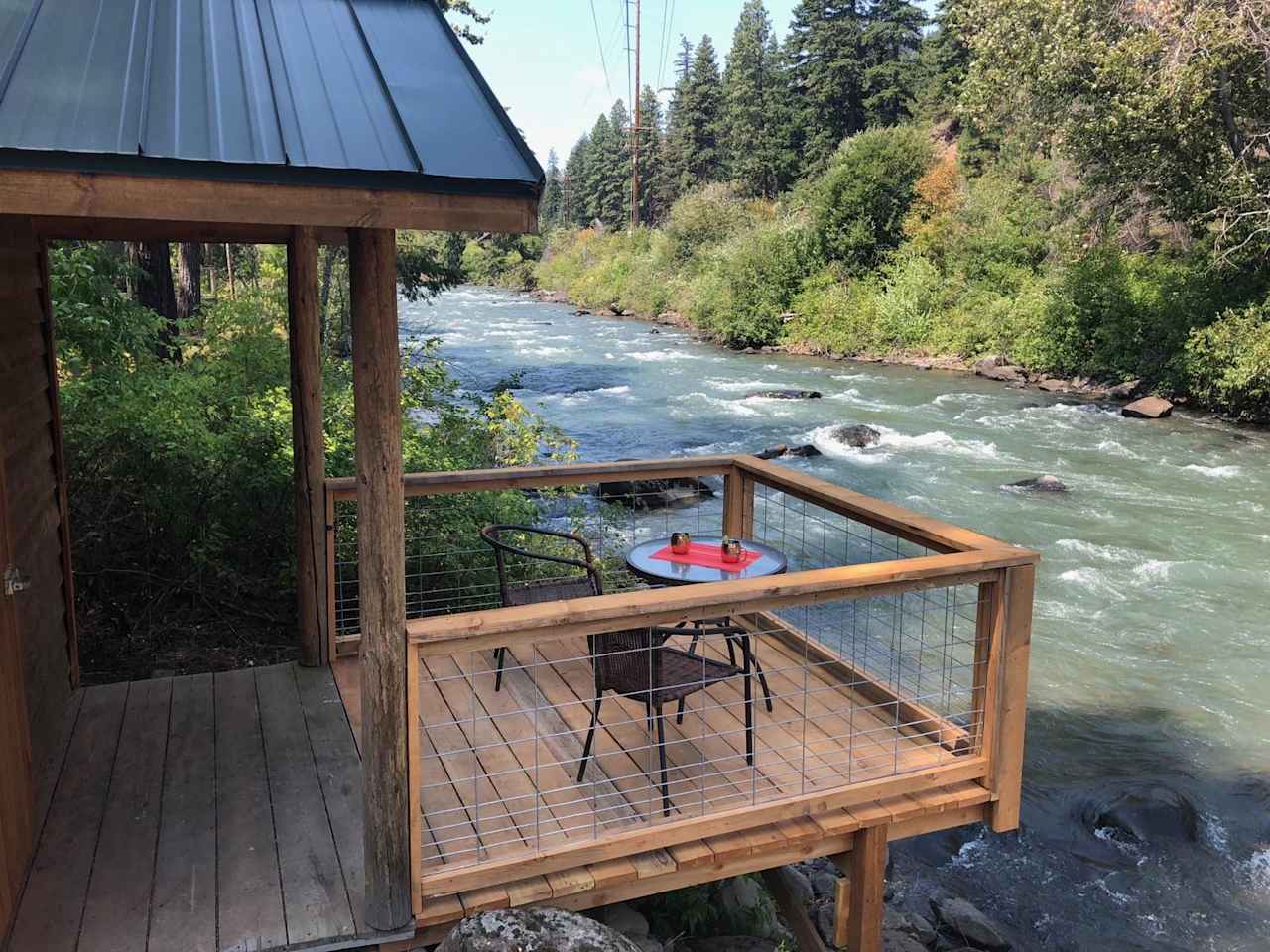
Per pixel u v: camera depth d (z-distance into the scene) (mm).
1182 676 7840
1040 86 19406
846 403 19250
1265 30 16531
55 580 4219
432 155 2191
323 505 4695
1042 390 20688
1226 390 17219
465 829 3219
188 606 5973
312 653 4766
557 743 3877
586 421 17516
